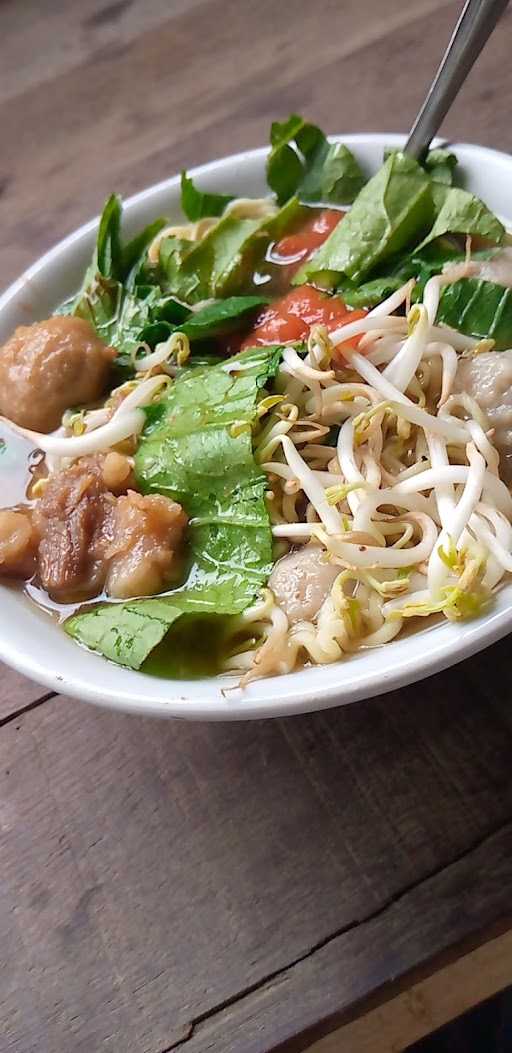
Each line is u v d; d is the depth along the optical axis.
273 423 0.38
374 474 0.37
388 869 0.34
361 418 0.37
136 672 0.34
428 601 0.34
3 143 0.61
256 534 0.37
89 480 0.39
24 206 0.57
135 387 0.41
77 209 0.56
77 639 0.36
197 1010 0.33
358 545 0.36
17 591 0.38
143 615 0.35
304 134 0.47
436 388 0.39
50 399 0.42
